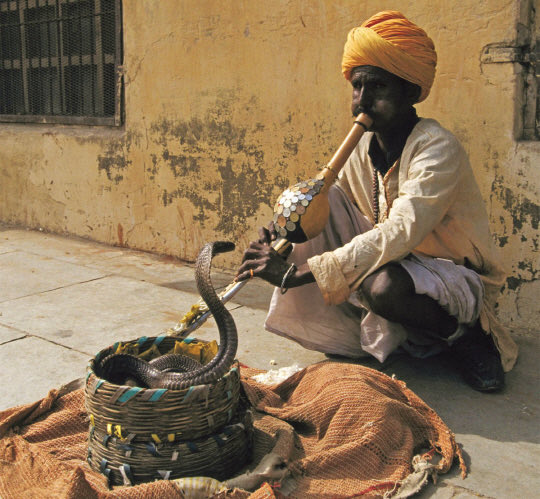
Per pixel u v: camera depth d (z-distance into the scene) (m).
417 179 2.46
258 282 4.27
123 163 4.93
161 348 2.26
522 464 2.17
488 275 2.86
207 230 4.56
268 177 4.18
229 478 2.03
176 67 4.49
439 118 3.37
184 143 4.56
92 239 5.27
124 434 1.90
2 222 5.86
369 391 2.24
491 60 3.17
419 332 2.85
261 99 4.11
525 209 3.19
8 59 5.73
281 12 3.91
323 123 3.87
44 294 3.90
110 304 3.74
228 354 1.96
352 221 2.85
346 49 2.53
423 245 2.77
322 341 2.89
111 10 4.89
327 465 2.02
